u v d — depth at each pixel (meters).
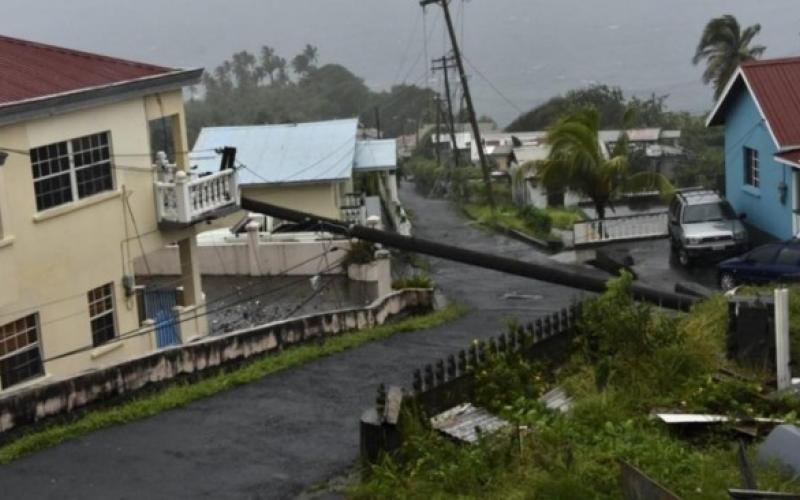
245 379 16.48
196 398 15.37
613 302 13.28
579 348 13.59
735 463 9.23
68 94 18.39
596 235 33.22
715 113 31.08
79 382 14.52
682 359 12.19
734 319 12.48
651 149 57.31
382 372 17.36
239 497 11.41
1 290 17.41
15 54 20.69
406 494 9.68
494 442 10.27
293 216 23.02
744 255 24.98
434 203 55.91
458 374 11.85
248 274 28.89
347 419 14.37
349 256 27.52
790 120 26.64
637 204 44.56
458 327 22.12
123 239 20.48
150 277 28.52
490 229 41.50
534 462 9.67
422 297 26.25
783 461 8.87
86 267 19.52
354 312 22.22
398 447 10.62
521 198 49.94
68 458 12.79
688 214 29.14
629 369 12.05
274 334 19.05
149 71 21.55
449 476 9.73
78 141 19.31
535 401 11.25
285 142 39.25
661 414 10.78
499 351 12.61
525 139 76.50
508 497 9.07
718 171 53.78
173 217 21.19
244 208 23.00
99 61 21.53
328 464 12.40
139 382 15.57
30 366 18.41
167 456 12.82
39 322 18.50
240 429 13.91
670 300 18.52
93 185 19.77
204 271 29.08
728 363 12.50
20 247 17.91
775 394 11.20
